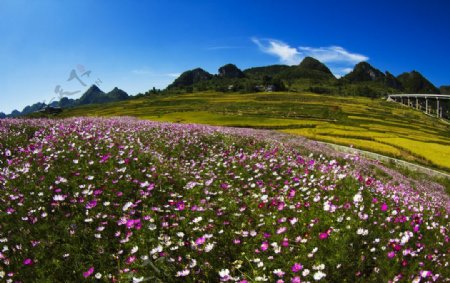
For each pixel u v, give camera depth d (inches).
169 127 711.1
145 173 331.3
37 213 257.3
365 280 190.1
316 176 358.3
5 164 362.6
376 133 2338.8
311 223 237.5
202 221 255.0
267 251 219.8
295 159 467.5
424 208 325.7
